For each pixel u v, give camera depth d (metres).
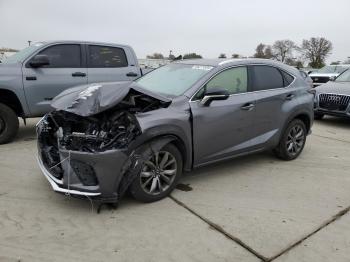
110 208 4.16
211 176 5.34
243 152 5.31
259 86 5.48
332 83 10.59
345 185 5.24
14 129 6.62
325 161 6.34
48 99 6.91
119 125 3.96
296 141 6.27
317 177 5.51
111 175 3.81
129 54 8.12
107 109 3.97
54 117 4.48
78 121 4.19
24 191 4.56
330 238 3.78
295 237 3.76
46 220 3.87
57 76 6.96
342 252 3.54
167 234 3.70
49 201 4.30
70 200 4.34
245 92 5.27
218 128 4.83
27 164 5.54
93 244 3.47
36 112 6.82
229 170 5.63
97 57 7.59
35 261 3.17
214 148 4.88
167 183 4.46
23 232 3.62
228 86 5.08
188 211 4.20
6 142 6.66
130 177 3.96
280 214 4.25
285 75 5.96
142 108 4.30
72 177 3.82
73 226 3.77
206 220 4.02
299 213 4.30
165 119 4.21
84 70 7.33
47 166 4.29
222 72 5.05
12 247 3.36
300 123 6.21
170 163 4.42
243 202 4.52
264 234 3.79
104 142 3.84
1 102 6.60
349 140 8.14
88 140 3.85
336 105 9.73
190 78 4.95
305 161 6.29
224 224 3.95
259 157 6.37
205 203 4.43
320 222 4.10
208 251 3.45
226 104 4.91
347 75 10.86
